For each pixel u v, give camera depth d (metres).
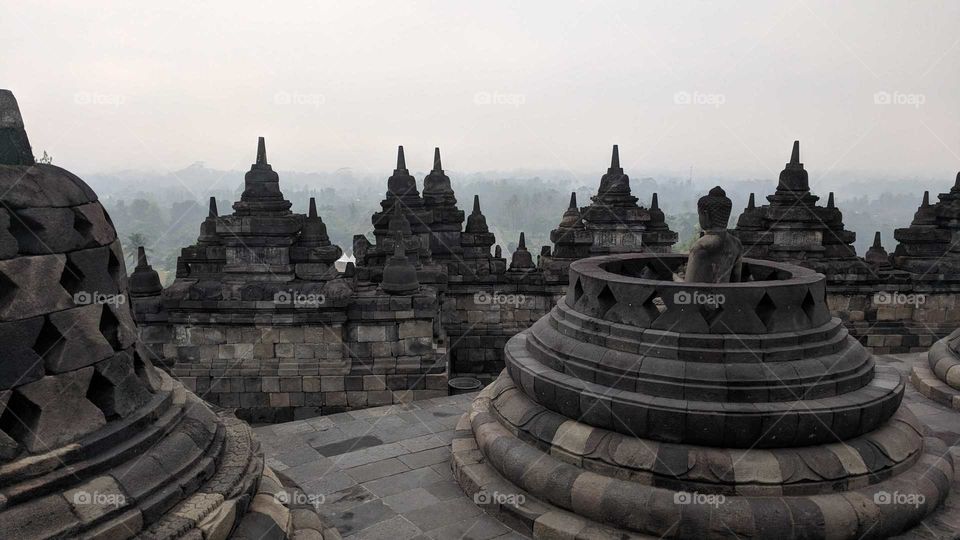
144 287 15.18
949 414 11.91
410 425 12.66
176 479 5.29
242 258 14.77
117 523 4.68
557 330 10.03
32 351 4.67
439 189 21.30
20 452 4.57
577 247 20.64
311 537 6.46
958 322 19.41
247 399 14.56
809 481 7.62
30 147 5.00
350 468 10.62
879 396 8.27
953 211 19.44
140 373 5.88
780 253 19.70
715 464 7.70
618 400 8.22
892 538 7.73
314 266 14.91
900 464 8.17
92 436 4.96
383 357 14.90
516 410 9.69
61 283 5.05
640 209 20.56
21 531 4.30
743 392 7.91
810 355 8.38
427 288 16.48
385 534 8.51
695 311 8.37
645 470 7.91
